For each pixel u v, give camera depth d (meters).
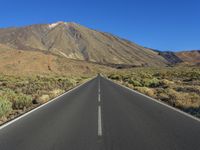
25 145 8.77
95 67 183.25
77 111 16.42
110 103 20.55
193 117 13.93
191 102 19.34
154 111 16.17
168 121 12.87
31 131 10.88
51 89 36.00
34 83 44.50
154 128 11.33
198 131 10.73
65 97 25.70
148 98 24.42
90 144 8.86
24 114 15.28
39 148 8.43
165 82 44.56
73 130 11.03
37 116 14.59
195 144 8.80
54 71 129.88
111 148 8.38
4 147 8.55
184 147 8.45
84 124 12.30
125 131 10.80
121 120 13.25
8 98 19.16
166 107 18.02
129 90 35.12
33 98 23.73
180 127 11.49
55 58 147.38
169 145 8.70
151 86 44.78
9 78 63.94
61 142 9.13
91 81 64.38
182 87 33.25
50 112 16.06
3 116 14.62
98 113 15.55
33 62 124.56
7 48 131.50
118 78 84.00
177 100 20.11
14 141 9.29
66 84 46.75
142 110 16.62
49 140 9.41
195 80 53.62
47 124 12.34
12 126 11.89
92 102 21.33
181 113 15.30
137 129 11.15
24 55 127.25
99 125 12.05
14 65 112.69
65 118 13.91
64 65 147.12
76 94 29.06
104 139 9.52
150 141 9.20
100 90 35.06
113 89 36.97
